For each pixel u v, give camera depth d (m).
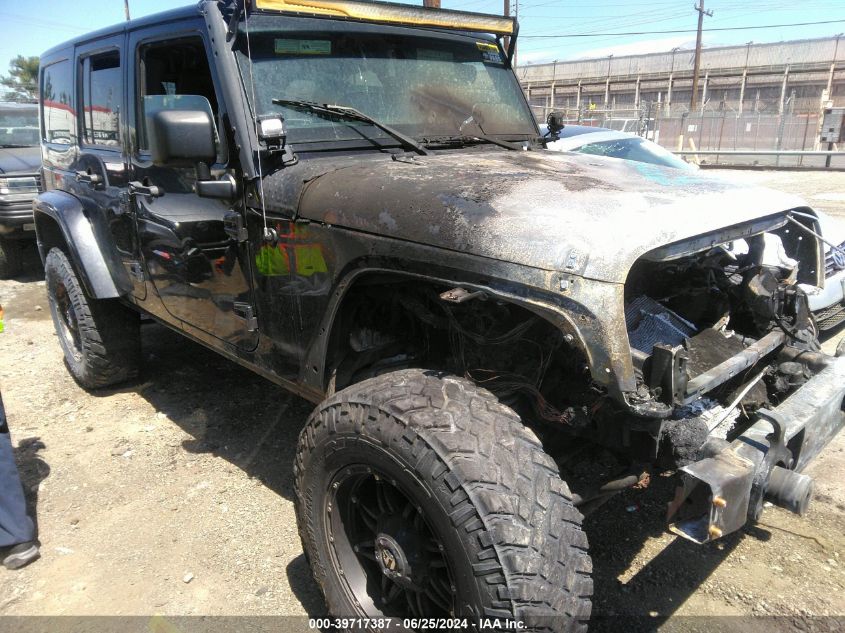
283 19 2.87
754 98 42.97
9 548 2.93
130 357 4.43
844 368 2.50
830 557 2.83
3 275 8.26
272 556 2.93
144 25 3.20
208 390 4.63
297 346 2.67
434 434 1.89
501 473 1.83
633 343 2.34
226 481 3.51
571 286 1.87
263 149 2.60
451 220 2.09
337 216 2.36
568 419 2.19
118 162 3.59
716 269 2.82
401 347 2.66
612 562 2.84
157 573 2.83
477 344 2.32
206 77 2.93
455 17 3.42
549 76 53.47
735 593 2.64
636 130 24.62
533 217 2.02
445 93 3.41
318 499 2.26
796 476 2.02
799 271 3.00
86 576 2.82
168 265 3.32
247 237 2.76
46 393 4.65
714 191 2.47
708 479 1.84
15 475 2.93
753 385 2.62
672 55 46.25
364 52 3.13
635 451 2.14
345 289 2.37
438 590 2.05
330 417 2.15
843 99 39.31
